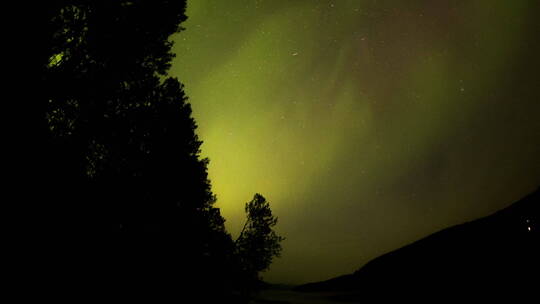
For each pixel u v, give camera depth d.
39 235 4.96
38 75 5.25
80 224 5.58
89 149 6.03
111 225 6.14
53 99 5.54
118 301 5.95
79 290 5.35
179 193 7.71
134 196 6.54
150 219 7.10
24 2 5.25
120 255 6.25
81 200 5.57
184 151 7.67
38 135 5.17
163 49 6.81
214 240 9.20
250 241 10.88
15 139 4.92
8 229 4.69
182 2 7.00
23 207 4.86
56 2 5.61
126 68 6.36
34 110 5.16
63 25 5.71
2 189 4.72
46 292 4.87
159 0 6.74
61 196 5.29
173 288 7.41
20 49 5.13
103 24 6.08
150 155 6.95
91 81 5.86
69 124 5.79
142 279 6.63
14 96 4.99
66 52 5.83
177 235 7.75
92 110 5.94
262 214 11.23
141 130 6.71
